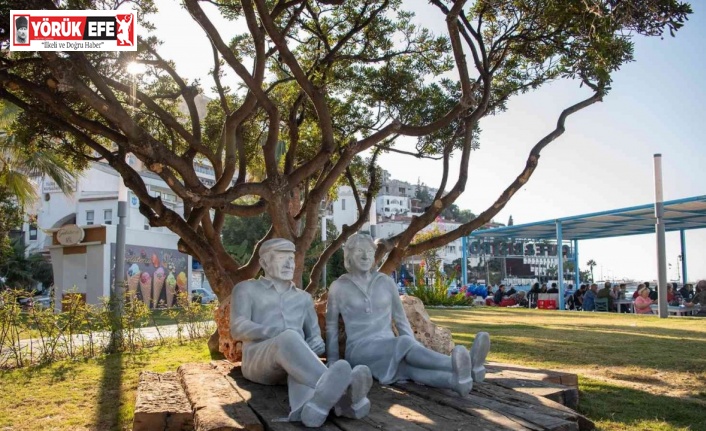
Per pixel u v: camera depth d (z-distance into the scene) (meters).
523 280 64.62
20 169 17.62
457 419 3.85
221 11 9.36
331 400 3.75
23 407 5.88
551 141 8.00
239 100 11.71
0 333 9.53
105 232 22.47
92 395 6.41
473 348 4.83
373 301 5.48
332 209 59.75
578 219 24.70
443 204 8.14
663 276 17.53
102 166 33.84
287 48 6.92
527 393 4.77
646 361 7.83
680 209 21.66
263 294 5.13
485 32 9.40
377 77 9.90
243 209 8.02
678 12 6.02
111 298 10.72
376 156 10.62
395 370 5.01
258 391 4.69
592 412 5.35
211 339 9.52
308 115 10.86
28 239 36.75
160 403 4.59
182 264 28.34
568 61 8.23
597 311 22.19
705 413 5.29
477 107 8.91
